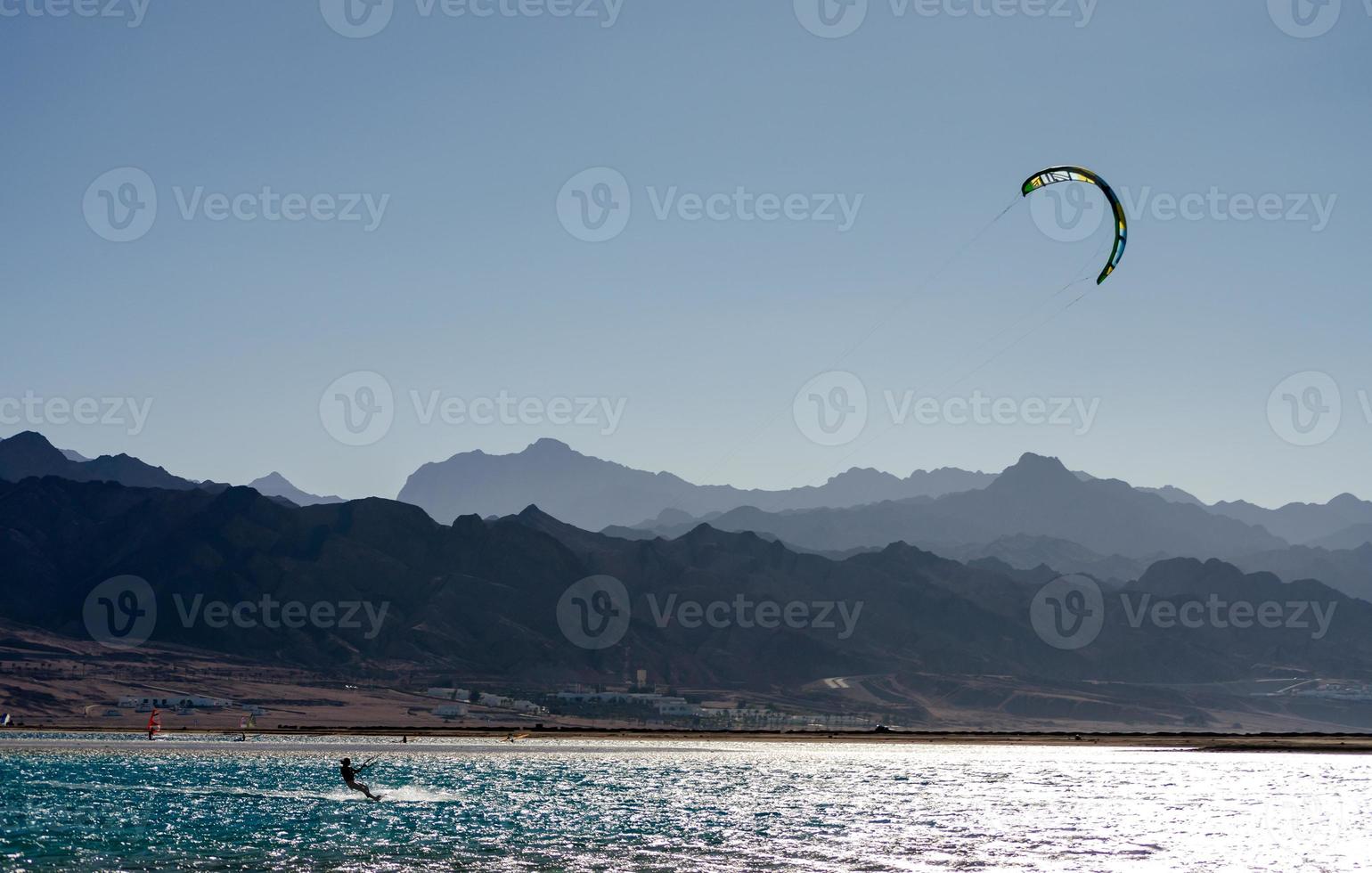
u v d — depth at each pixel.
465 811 90.19
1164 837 79.06
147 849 69.75
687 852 70.25
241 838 74.00
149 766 133.12
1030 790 117.44
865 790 114.88
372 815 86.56
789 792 111.62
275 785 110.25
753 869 64.31
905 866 66.06
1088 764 170.25
